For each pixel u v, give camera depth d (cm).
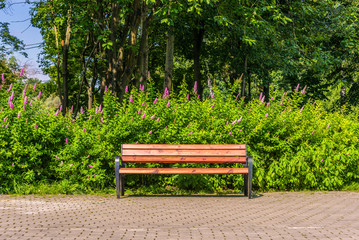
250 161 680
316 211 571
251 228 452
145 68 1543
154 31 2348
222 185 789
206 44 2727
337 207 606
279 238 404
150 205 615
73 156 744
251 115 806
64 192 722
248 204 631
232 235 417
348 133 823
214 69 2934
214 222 491
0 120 747
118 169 675
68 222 482
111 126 777
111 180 773
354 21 1714
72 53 2531
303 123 814
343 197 707
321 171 790
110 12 1481
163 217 522
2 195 696
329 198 696
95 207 592
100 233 422
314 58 1555
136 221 494
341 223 483
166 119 791
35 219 497
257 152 786
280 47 1697
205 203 638
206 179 762
